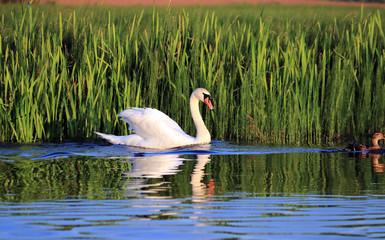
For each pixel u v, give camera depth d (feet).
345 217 25.72
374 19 61.62
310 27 61.82
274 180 34.22
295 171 37.37
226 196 29.66
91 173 36.27
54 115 53.52
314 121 54.49
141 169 37.86
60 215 25.96
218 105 55.26
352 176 35.58
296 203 28.19
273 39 57.72
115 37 56.90
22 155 43.29
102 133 51.96
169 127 50.06
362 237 22.89
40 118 52.65
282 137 52.95
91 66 54.34
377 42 62.34
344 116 57.41
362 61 59.82
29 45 53.72
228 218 25.46
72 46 55.36
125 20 57.82
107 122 54.08
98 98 53.93
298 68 55.72
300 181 33.91
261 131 53.01
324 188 31.83
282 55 57.72
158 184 32.71
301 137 53.57
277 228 23.99
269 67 56.13
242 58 56.24
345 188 31.83
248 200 28.86
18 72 52.85
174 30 56.70
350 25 63.87
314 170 37.73
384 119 58.90
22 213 26.27
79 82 53.57
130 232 23.41
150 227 24.09
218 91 55.42
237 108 54.54
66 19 56.80
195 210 26.84
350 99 57.77
